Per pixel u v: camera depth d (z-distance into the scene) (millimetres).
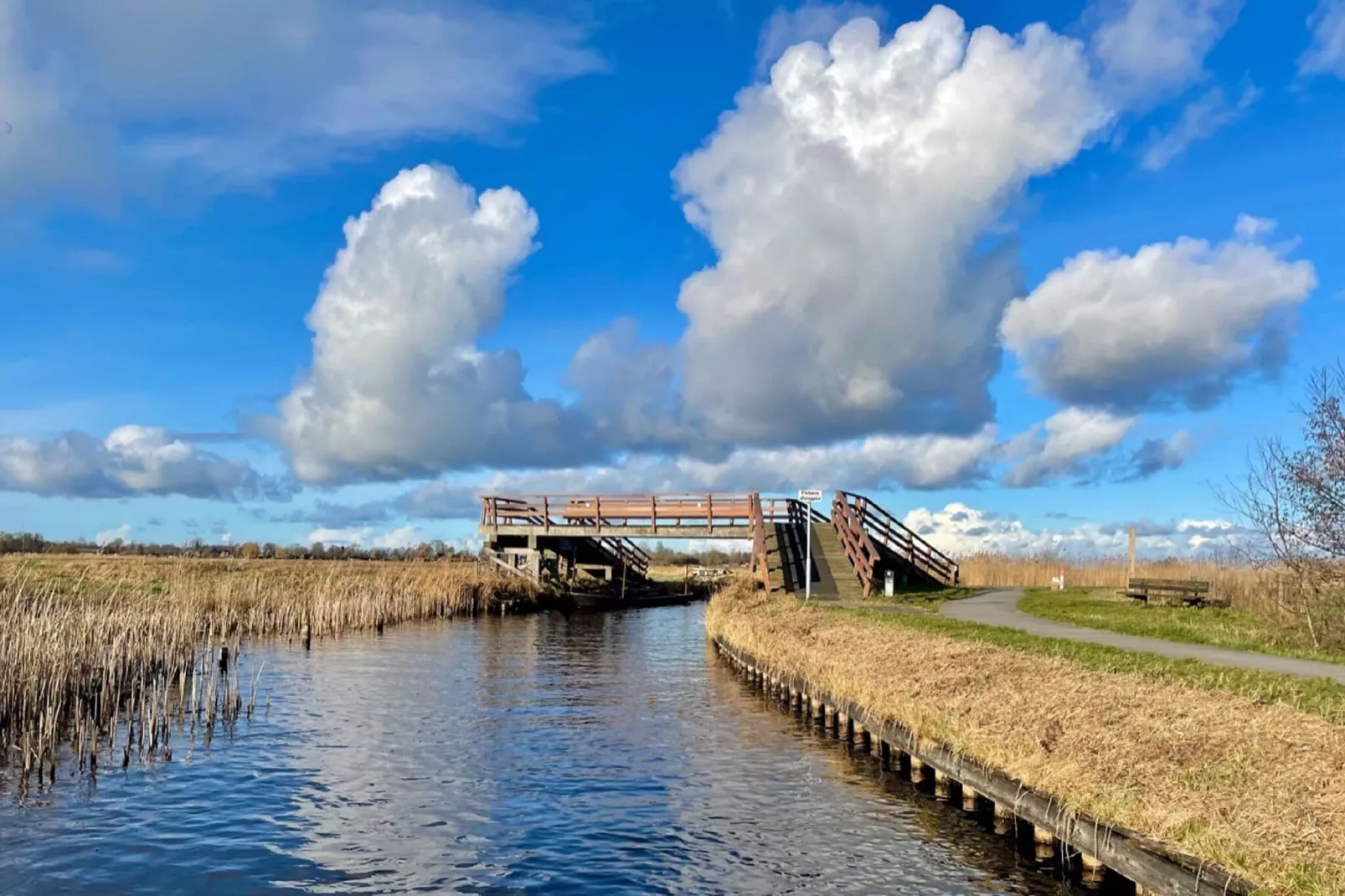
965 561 49188
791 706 19625
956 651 16734
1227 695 12180
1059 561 48562
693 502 44031
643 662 27875
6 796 12445
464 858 10352
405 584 43156
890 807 12312
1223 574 33969
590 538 55312
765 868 10039
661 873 9891
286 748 15469
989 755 11258
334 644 30062
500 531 49406
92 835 10984
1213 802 8453
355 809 12156
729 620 28328
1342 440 20734
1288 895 6699
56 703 16500
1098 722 11250
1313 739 9836
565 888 9477
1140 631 21156
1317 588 20531
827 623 23406
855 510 41406
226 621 30406
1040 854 9930
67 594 29344
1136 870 8133
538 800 12656
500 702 20266
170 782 13266
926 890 9383
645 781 13641
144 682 19250
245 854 10422
